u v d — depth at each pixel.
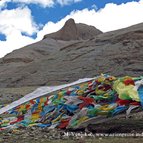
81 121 18.81
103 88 20.47
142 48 99.81
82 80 23.55
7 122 21.77
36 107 22.22
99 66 95.62
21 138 16.50
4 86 104.31
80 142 15.28
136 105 18.80
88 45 115.31
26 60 147.62
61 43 174.12
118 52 100.50
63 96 21.52
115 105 19.02
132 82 19.91
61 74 99.00
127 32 109.44
